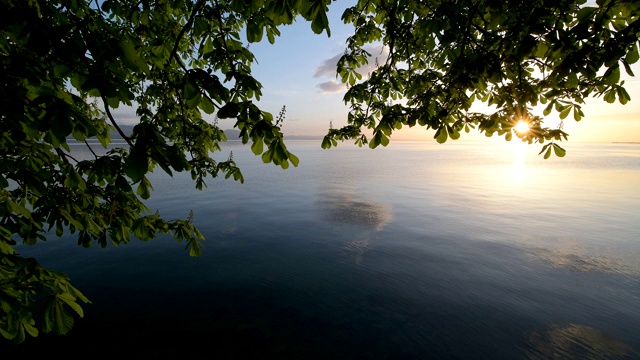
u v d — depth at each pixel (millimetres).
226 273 16344
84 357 9656
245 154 116312
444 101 4453
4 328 2436
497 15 2994
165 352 10039
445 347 10789
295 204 33562
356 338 11125
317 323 11984
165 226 4473
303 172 65875
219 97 1933
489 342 11086
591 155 155625
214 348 10352
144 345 10359
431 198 37219
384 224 26125
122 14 3424
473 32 4156
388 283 15492
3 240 2869
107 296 13578
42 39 1322
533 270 17031
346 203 34188
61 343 10250
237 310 12766
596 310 13180
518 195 39344
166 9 3990
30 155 2746
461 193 40656
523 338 11320
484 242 21547
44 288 2691
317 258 18719
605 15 2266
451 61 3615
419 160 111250
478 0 3014
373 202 34875
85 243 3748
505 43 3248
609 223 26312
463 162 101562
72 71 1532
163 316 12133
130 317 11984
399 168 77438
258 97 3080
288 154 1931
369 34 5773
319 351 10383
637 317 12664
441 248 20422
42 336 10461
